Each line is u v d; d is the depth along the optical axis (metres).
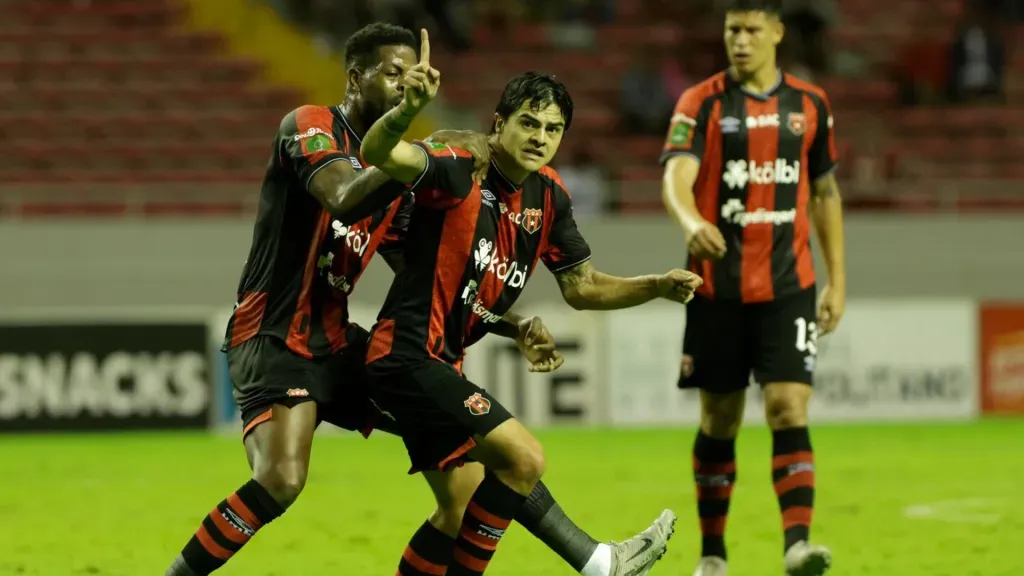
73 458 41.25
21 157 63.25
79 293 56.34
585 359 49.72
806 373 20.67
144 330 48.28
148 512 30.00
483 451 16.84
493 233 16.70
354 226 17.38
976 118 68.19
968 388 51.47
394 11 68.44
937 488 33.50
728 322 20.98
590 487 33.88
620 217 60.41
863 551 24.36
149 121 65.19
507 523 16.72
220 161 64.19
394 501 31.33
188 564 16.72
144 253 56.56
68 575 22.31
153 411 48.28
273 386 17.02
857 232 58.09
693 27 73.62
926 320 51.22
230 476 36.62
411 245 16.77
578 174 59.34
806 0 69.38
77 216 60.41
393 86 17.30
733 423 21.52
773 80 21.27
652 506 30.48
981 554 24.02
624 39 72.00
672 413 50.06
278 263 17.25
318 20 71.44
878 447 42.84
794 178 21.03
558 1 73.12
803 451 20.11
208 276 56.75
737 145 20.91
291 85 67.94
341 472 37.41
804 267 21.00
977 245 58.28
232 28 70.25
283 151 17.05
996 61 68.75
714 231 19.17
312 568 22.72
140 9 70.44
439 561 17.83
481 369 48.81
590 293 18.05
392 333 16.81
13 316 47.78
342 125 17.45
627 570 17.19
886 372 50.97
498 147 16.70
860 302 51.44
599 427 49.66
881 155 65.94
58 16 69.81
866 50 72.50
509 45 71.44
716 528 21.62
